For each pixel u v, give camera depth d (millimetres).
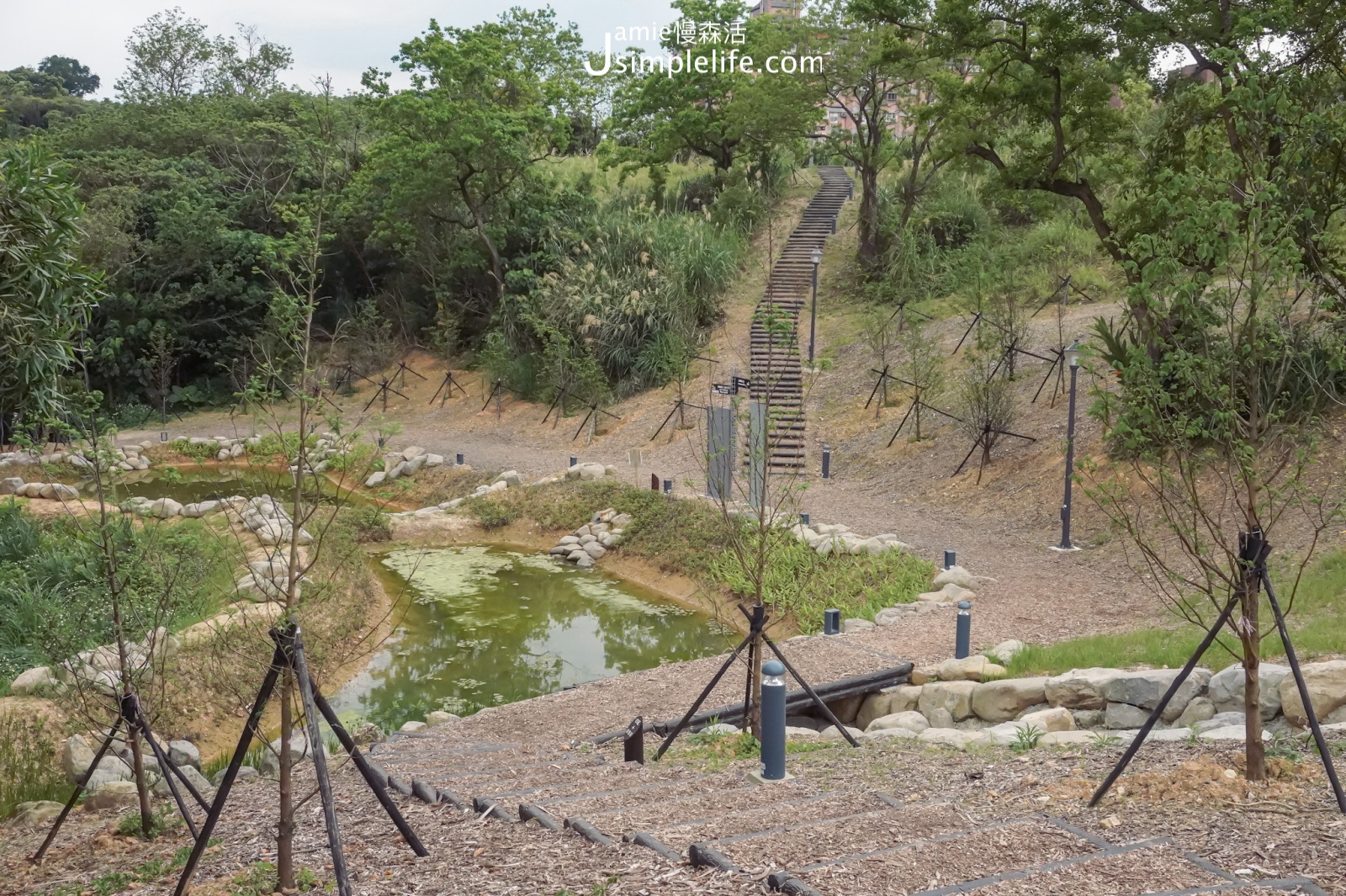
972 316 29719
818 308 35094
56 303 8445
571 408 32406
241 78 63719
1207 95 17609
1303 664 9148
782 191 46406
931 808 5309
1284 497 15211
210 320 40219
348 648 14969
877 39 33469
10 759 9398
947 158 23609
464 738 10344
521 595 19141
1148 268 5789
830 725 11594
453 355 39750
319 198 5234
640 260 35094
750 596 17438
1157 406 5945
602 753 8922
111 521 7555
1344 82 15094
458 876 4621
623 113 43406
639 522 21844
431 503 26516
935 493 21750
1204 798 5289
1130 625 13000
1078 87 20516
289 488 5625
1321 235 8070
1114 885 3889
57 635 8008
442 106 35250
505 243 39375
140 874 5664
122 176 41344
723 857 4367
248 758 10969
